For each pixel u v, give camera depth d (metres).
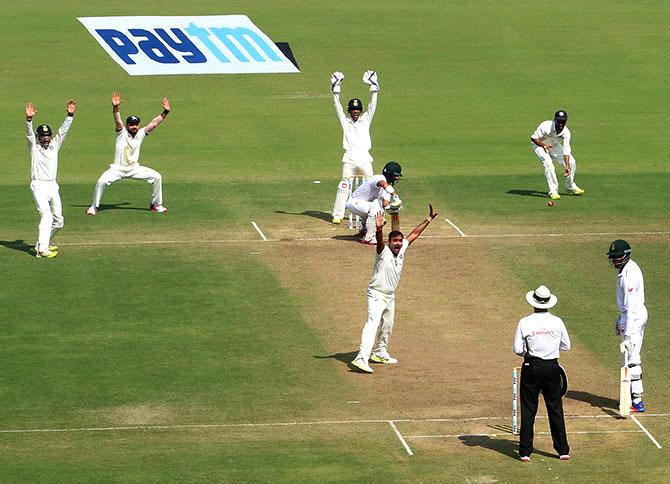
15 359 72.69
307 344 75.31
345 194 98.69
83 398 67.88
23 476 58.88
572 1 179.00
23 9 166.25
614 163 119.12
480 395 68.50
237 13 165.38
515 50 158.62
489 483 58.78
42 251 89.50
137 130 100.50
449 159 120.44
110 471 59.50
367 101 141.25
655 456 61.78
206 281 85.56
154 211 102.00
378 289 71.12
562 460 61.25
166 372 71.25
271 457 61.19
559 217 100.81
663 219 100.38
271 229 97.50
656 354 74.38
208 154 121.19
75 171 115.06
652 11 174.75
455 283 85.50
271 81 147.25
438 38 161.75
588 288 84.75
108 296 82.69
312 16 167.25
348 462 60.69
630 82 149.25
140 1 169.62
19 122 130.88
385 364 72.62
